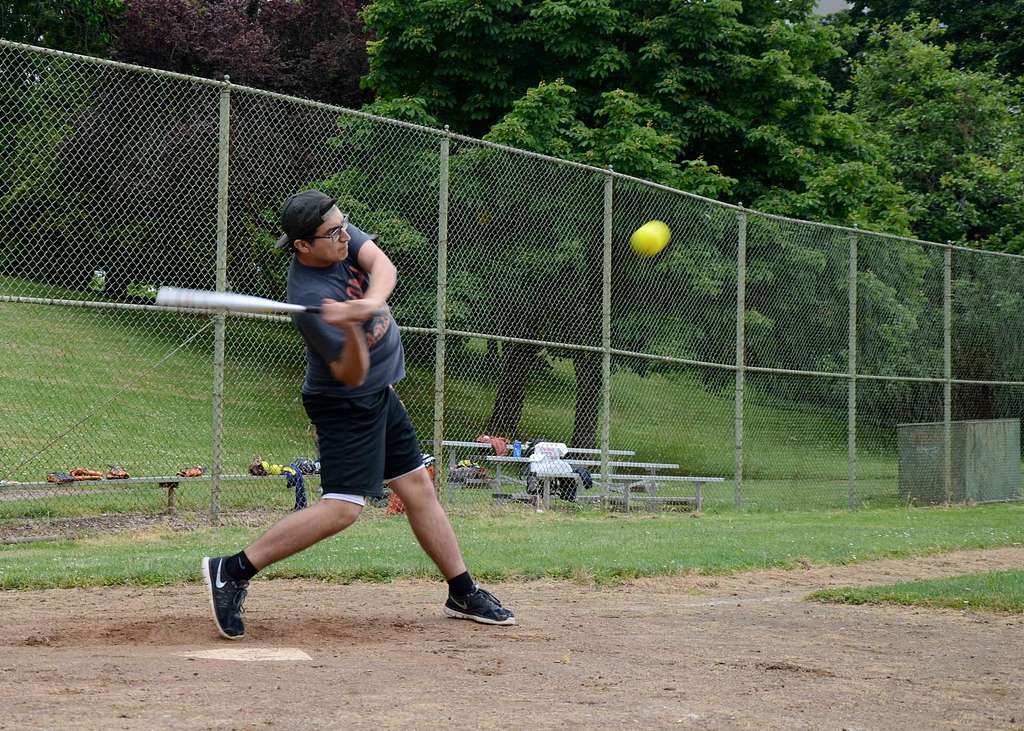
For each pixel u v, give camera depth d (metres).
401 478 5.87
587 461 14.56
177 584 7.56
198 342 15.27
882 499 17.73
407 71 21.20
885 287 17.77
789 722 3.88
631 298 15.24
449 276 13.48
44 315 19.59
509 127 18.95
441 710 3.83
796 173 22.52
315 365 5.41
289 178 12.57
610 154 19.09
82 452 14.38
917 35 32.53
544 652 5.16
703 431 20.09
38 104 11.57
